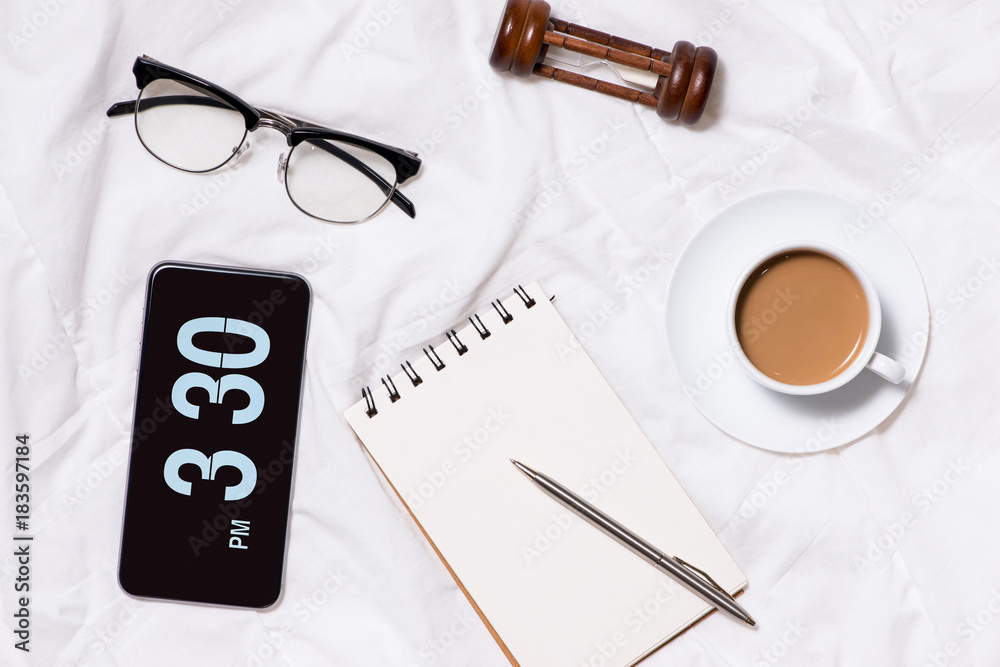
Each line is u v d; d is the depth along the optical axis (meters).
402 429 0.78
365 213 0.79
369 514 0.78
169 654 0.80
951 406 0.76
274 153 0.80
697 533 0.77
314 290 0.80
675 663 0.79
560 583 0.78
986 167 0.76
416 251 0.78
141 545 0.79
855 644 0.77
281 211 0.80
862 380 0.72
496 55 0.71
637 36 0.77
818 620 0.78
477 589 0.78
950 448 0.76
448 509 0.78
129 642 0.80
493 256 0.77
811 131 0.77
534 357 0.78
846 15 0.75
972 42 0.75
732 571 0.77
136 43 0.77
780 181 0.78
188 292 0.79
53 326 0.79
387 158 0.76
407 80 0.78
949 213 0.75
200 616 0.80
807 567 0.78
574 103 0.77
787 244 0.67
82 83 0.76
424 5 0.76
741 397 0.73
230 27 0.77
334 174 0.78
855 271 0.66
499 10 0.76
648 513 0.77
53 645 0.81
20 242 0.78
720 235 0.73
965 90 0.75
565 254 0.79
